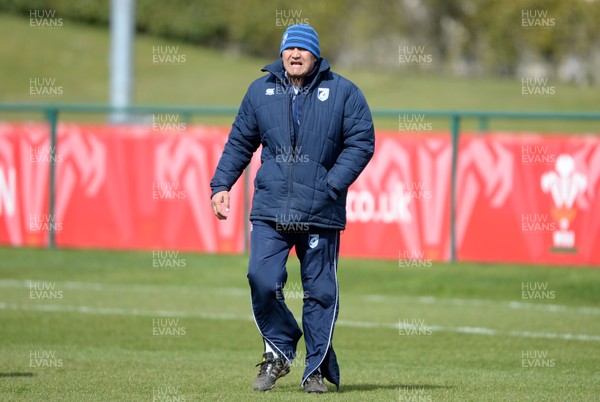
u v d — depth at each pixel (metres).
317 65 23.86
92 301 44.41
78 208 59.50
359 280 51.12
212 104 101.31
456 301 46.38
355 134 23.88
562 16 109.12
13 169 60.12
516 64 111.31
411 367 30.33
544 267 53.31
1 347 33.31
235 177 24.77
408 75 110.31
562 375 28.98
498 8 110.56
